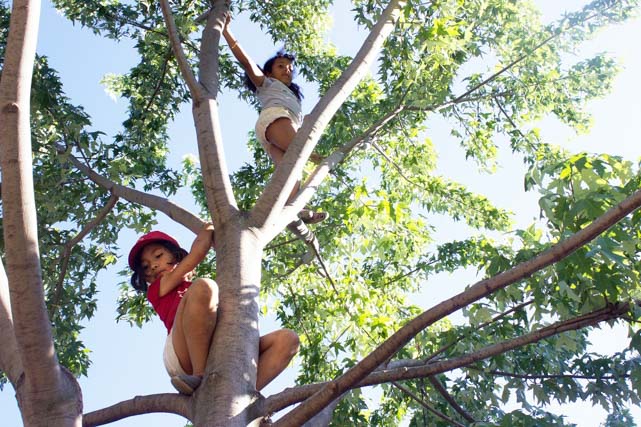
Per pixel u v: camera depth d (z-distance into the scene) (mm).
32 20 3574
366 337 7320
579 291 4684
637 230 4676
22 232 3410
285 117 5781
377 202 8039
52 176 7316
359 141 7000
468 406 6754
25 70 3518
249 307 4145
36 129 7023
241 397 3730
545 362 6480
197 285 3990
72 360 7711
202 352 3953
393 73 7773
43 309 3449
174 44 5410
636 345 4578
